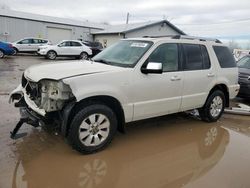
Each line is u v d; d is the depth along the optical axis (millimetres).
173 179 3773
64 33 34719
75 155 4262
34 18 32250
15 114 5969
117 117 4641
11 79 10641
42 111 4082
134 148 4688
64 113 3979
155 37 5500
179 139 5246
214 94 6148
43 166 3895
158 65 4484
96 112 4191
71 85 3854
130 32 32719
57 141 4734
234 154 4684
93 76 4090
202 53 5824
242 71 8766
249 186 3662
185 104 5492
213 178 3840
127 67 4594
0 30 30047
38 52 22469
